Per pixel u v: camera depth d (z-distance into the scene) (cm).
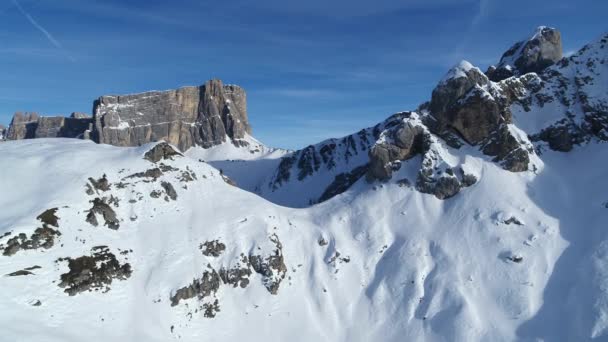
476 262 6950
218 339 6075
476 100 8938
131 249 6500
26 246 5578
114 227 6669
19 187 6681
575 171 8406
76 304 5347
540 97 9819
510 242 7062
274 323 6581
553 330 5731
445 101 9300
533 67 11619
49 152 7781
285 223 8269
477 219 7612
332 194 14262
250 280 6994
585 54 10194
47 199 6362
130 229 6819
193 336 5919
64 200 6425
